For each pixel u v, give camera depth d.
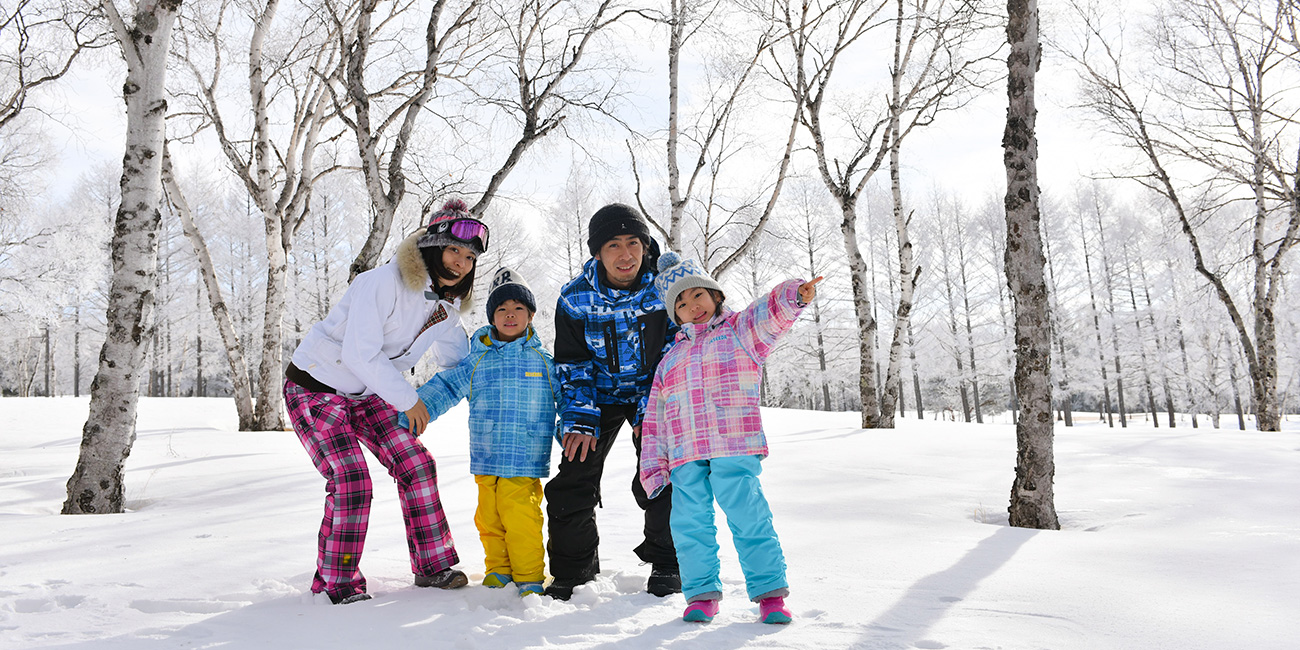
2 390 42.09
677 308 2.52
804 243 26.52
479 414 2.72
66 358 38.00
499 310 2.77
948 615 2.04
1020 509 4.28
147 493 5.43
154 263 5.24
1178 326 26.03
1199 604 2.10
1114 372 28.30
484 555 3.15
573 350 2.80
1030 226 4.52
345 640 1.94
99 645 1.86
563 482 2.60
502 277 2.86
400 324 2.60
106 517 4.19
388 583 2.65
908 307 12.66
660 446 2.49
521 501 2.61
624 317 2.78
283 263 11.61
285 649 1.86
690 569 2.21
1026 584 2.41
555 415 2.80
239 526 3.76
